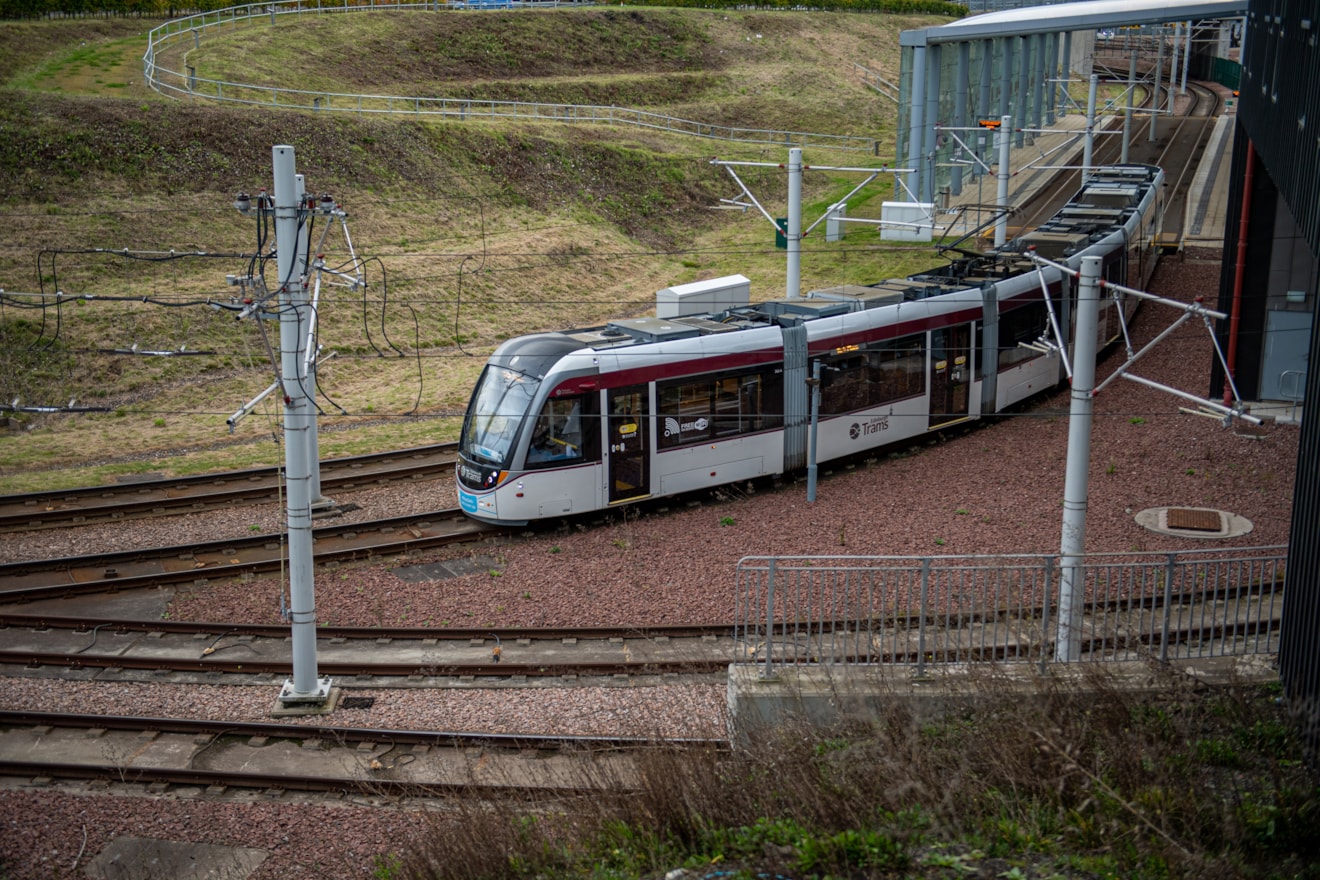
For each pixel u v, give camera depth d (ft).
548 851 33.14
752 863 30.96
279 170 45.06
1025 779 33.55
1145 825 30.86
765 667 42.75
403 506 70.28
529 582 59.06
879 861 29.96
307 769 42.09
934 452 80.02
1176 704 38.86
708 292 86.79
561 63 226.58
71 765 40.70
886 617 53.06
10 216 114.32
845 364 75.05
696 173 178.19
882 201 173.58
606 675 49.96
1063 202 168.25
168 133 133.80
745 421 71.41
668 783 35.09
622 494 67.21
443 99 168.35
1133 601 55.06
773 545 63.62
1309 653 38.27
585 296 130.72
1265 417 83.41
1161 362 97.71
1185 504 68.69
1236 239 84.89
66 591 57.47
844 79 248.93
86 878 35.45
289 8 221.25
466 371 103.96
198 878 35.58
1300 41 53.42
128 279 109.60
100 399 92.63
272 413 92.12
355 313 111.65
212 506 70.49
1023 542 63.05
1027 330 87.25
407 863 33.86
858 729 37.19
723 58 248.11
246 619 55.31
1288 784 33.55
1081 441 44.55
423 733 43.52
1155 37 312.50
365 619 55.11
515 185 155.74
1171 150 202.49
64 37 179.42
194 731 44.37
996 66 185.78
